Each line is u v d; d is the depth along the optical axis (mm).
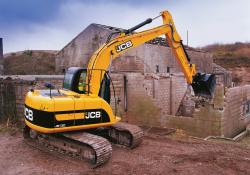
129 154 8398
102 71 8727
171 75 18562
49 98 7539
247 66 47500
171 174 6934
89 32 24719
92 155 7301
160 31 10523
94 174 6844
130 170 7152
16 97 12148
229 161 7969
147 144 9641
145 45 22078
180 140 10773
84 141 7266
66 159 7793
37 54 44781
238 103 15852
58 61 27719
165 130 13992
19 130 11117
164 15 10766
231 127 14820
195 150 9188
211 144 10391
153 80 16453
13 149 8836
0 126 11578
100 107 8141
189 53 27703
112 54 9141
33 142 9336
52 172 7016
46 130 7426
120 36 9406
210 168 7355
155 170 7176
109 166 7406
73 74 8516
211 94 10844
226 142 12391
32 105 7844
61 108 7500
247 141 14297
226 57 51969
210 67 32406
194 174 6945
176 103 19234
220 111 13492
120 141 9141
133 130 8828
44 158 8023
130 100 15695
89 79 8445
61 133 7832
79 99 7824
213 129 13719
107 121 8312
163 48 24266
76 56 25953
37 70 37656
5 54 45062
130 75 15578
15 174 6973
